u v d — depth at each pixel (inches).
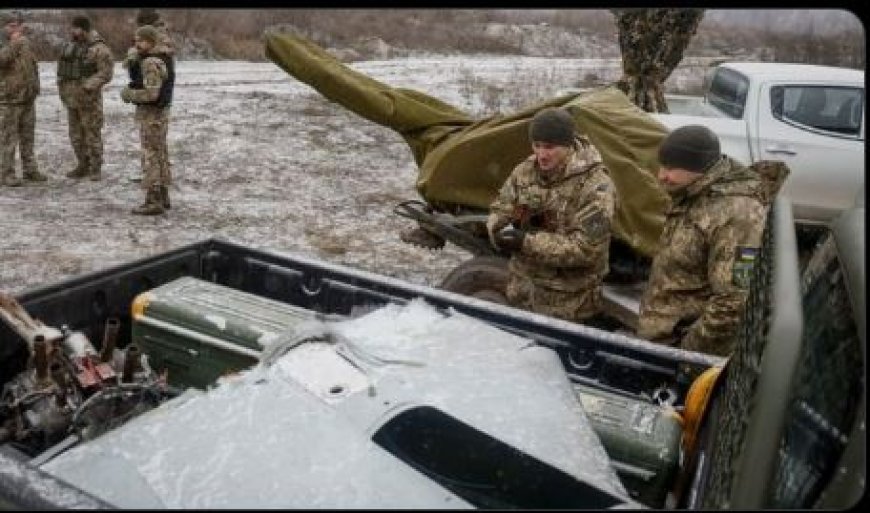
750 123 266.4
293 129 455.5
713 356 108.7
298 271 135.6
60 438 104.3
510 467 78.8
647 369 109.2
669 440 92.3
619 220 169.8
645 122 183.8
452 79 690.8
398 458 77.5
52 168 349.7
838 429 58.1
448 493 70.9
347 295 130.6
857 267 67.4
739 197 120.0
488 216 173.0
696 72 767.1
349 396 84.0
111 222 282.2
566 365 113.2
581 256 143.5
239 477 71.4
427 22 1123.9
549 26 1242.0
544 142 141.1
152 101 280.1
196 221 288.7
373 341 97.3
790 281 61.4
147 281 132.4
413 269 255.4
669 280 128.2
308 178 359.9
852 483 53.5
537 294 152.9
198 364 114.7
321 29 943.0
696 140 120.6
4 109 311.7
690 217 124.5
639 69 318.0
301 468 72.6
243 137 425.7
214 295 121.6
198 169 359.6
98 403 101.7
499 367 94.1
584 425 86.0
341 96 202.2
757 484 55.9
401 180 368.2
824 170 263.4
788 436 65.9
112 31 689.0
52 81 537.0
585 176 144.9
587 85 672.4
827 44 672.4
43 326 108.7
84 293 122.8
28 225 273.6
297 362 89.2
